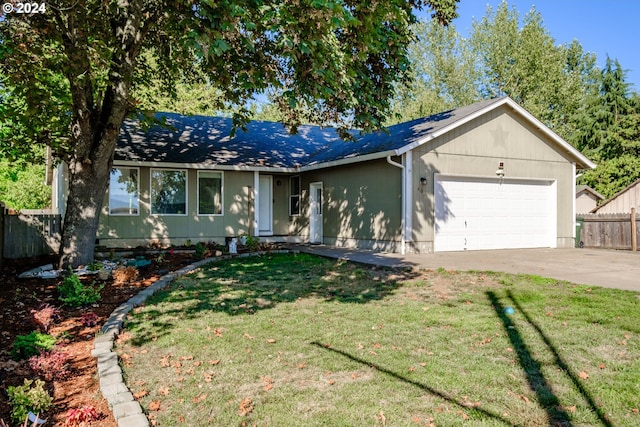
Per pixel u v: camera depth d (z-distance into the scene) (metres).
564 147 14.25
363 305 6.05
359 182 13.34
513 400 3.18
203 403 3.18
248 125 17.88
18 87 7.25
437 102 29.62
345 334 4.74
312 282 7.75
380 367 3.80
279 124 18.89
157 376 3.67
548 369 3.73
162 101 20.16
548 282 7.43
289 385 3.46
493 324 5.06
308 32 5.70
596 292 6.59
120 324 5.04
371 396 3.26
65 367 3.80
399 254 11.56
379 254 11.55
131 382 3.55
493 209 13.21
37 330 4.91
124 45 7.97
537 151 13.95
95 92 9.48
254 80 7.38
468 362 3.90
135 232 12.94
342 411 3.03
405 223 11.64
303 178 16.02
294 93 6.70
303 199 16.02
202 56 5.59
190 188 13.66
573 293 6.57
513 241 13.56
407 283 7.59
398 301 6.28
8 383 3.49
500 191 13.34
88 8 7.79
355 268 9.31
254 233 14.36
